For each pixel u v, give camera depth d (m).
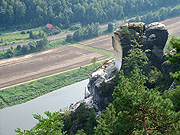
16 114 102.69
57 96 117.50
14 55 168.88
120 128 28.03
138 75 31.36
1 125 93.94
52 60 162.62
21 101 114.38
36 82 134.00
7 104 112.62
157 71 73.75
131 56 73.31
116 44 77.31
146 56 73.06
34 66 154.50
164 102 29.00
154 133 30.25
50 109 105.44
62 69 149.75
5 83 134.50
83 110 74.81
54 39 196.12
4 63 158.88
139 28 77.06
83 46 185.12
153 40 74.88
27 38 195.12
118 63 78.12
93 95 78.56
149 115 29.20
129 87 29.81
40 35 197.25
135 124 28.75
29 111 104.69
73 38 197.00
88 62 158.38
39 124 24.22
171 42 23.27
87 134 66.38
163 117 28.53
